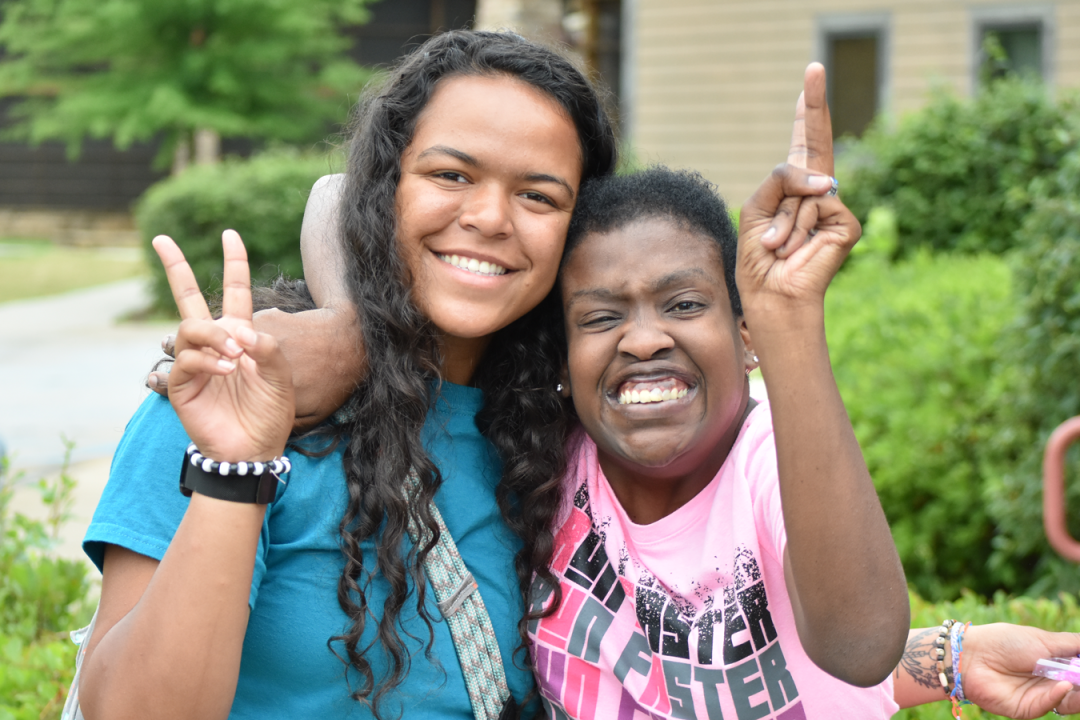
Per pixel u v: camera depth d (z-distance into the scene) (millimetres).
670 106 12586
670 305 1649
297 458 1609
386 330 1654
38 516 5207
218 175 13336
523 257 1692
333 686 1606
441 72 1699
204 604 1320
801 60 11969
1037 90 7949
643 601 1701
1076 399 3686
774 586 1625
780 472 1415
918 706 2080
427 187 1674
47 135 20469
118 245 22828
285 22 18906
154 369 1599
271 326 1588
